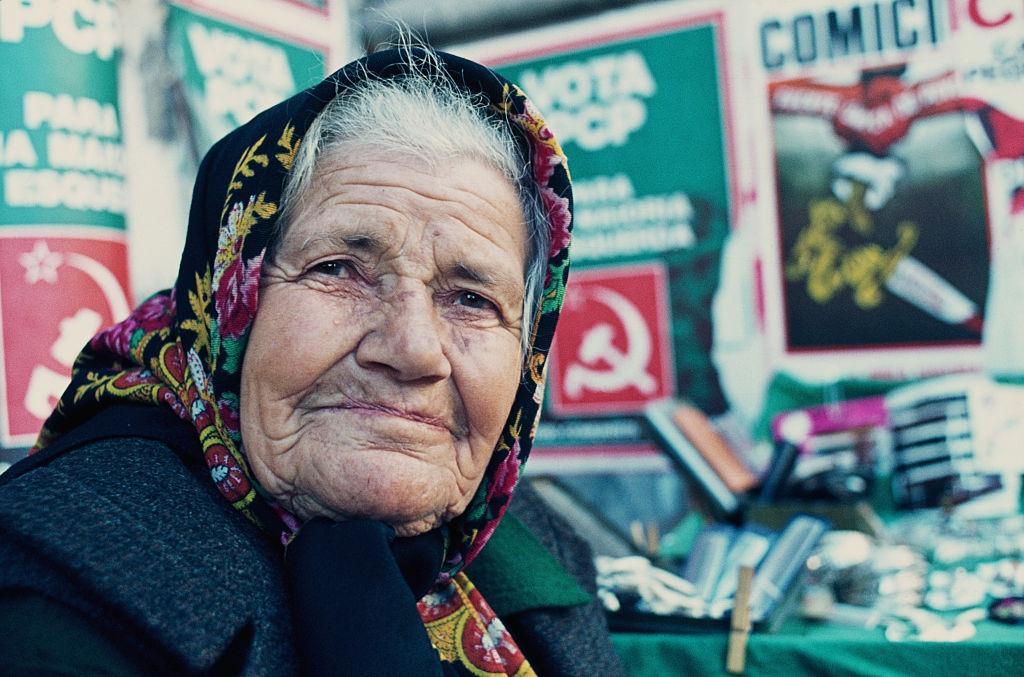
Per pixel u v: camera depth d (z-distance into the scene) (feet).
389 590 2.72
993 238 7.90
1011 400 7.73
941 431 7.80
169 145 6.54
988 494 7.57
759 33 8.36
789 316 8.46
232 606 2.67
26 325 5.25
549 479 6.20
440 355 2.87
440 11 8.59
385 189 2.95
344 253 2.92
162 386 3.29
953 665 4.25
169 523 2.77
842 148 8.25
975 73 7.86
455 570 3.52
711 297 8.66
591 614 4.22
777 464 6.88
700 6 8.45
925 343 8.09
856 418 8.11
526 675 3.49
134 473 2.90
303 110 2.96
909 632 4.58
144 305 3.71
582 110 8.85
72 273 5.39
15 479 2.85
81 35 5.44
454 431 3.10
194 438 3.18
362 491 2.84
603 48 8.70
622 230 8.87
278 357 2.88
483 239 3.06
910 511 7.75
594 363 9.00
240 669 2.62
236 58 6.97
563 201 3.38
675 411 7.48
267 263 2.97
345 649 2.61
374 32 8.11
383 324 2.89
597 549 5.72
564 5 8.71
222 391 3.02
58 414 3.55
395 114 3.06
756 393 8.55
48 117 5.30
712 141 8.55
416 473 2.90
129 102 6.25
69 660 2.43
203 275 3.17
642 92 8.68
